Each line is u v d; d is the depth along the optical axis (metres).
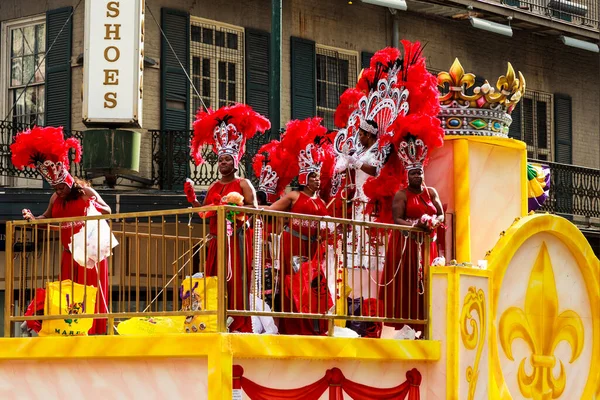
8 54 22.61
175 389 9.63
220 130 11.43
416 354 10.99
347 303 11.65
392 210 11.77
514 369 12.29
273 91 18.52
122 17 19.88
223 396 9.23
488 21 26.50
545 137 28.84
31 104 22.39
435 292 11.32
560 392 12.88
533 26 27.77
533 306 12.64
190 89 22.30
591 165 29.86
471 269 11.47
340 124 13.30
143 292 19.88
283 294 10.45
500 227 13.48
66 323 11.02
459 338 11.18
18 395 10.55
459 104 13.24
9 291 11.12
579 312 13.17
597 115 30.00
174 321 10.77
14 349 10.46
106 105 19.88
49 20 22.00
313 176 11.74
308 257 11.09
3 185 22.12
